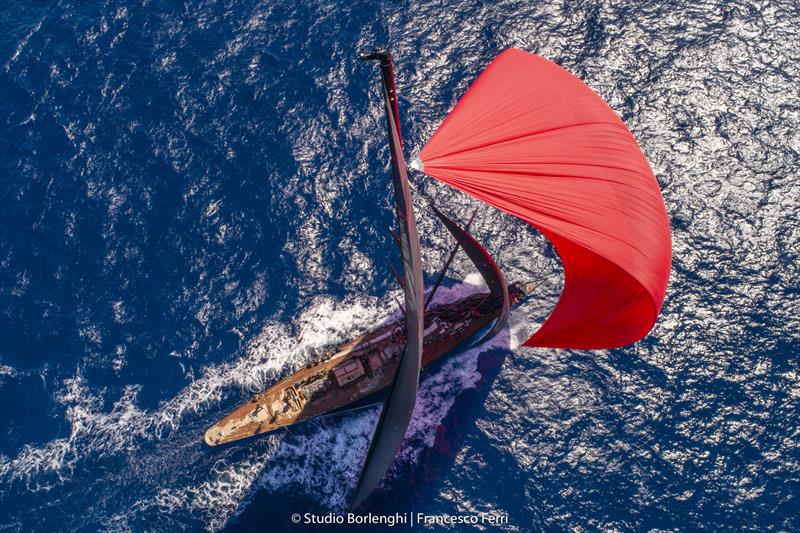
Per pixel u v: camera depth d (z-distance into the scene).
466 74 54.97
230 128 52.81
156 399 43.19
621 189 34.09
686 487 40.03
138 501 40.41
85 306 46.16
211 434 41.03
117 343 44.97
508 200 32.97
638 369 43.75
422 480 41.16
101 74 55.28
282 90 54.38
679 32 55.81
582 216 33.00
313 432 42.53
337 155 51.66
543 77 36.47
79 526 39.66
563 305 36.44
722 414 41.94
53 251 48.00
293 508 40.41
